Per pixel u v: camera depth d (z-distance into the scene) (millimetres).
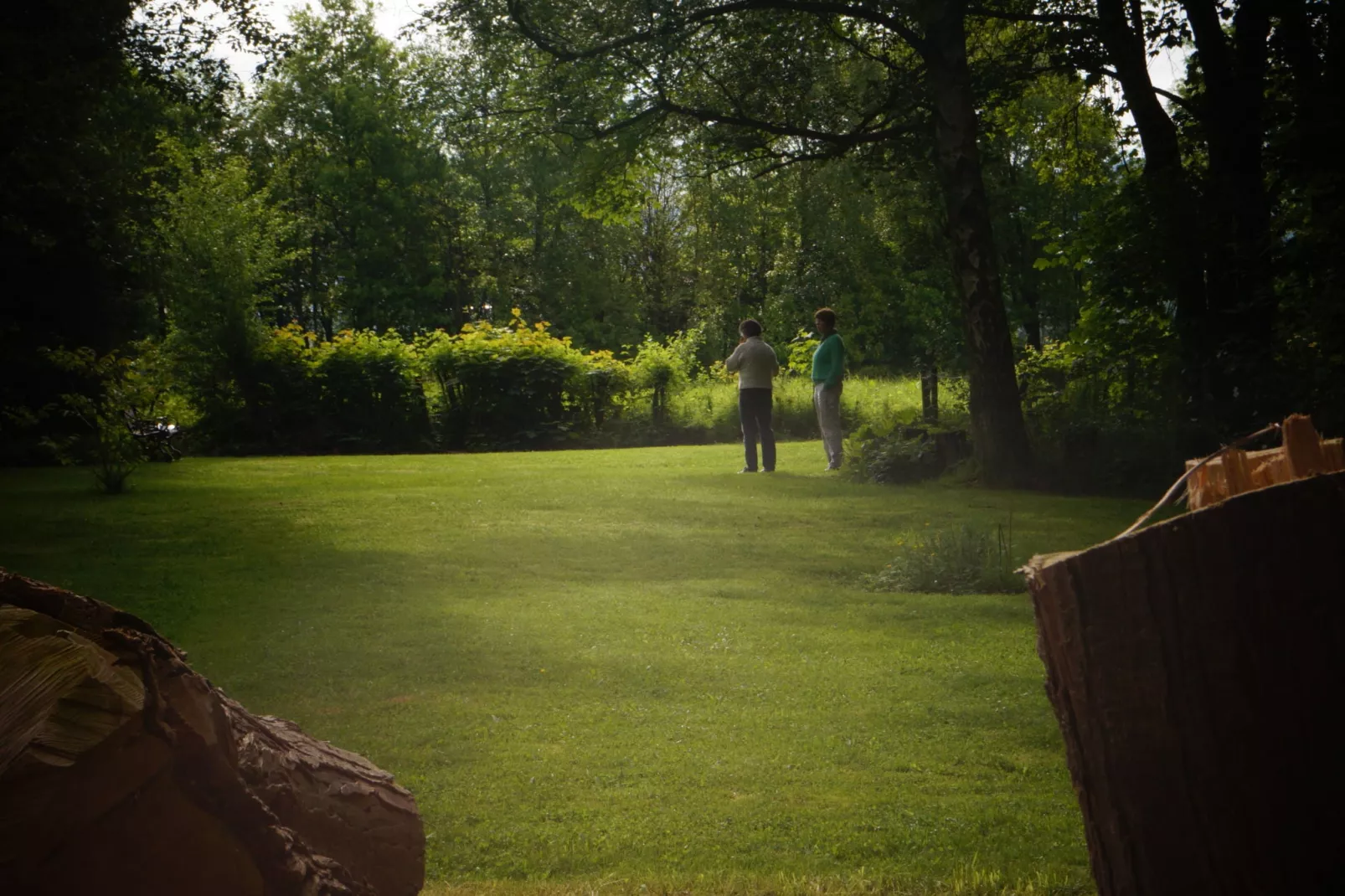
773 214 56938
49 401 24266
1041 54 20797
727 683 6215
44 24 19531
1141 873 1947
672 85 20000
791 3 17562
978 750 5047
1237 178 16656
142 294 25938
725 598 8719
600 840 3971
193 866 1550
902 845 3902
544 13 18484
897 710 5688
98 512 13922
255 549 10961
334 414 29797
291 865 1657
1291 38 15234
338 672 6426
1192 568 1869
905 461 17203
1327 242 13609
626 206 22141
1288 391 15008
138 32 20156
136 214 24500
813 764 4863
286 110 53906
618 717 5594
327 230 56938
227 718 1711
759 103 20797
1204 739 1879
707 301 63406
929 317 49562
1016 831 4027
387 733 5309
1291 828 1830
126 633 1530
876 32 20969
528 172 56750
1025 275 37688
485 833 4047
